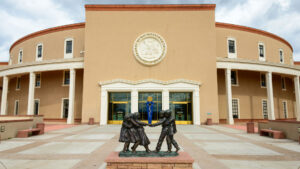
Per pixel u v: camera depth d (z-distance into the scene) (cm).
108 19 2198
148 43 2123
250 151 796
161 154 532
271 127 1240
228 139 1092
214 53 2128
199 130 1519
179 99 2070
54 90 2475
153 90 2023
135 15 2198
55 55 2578
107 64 2116
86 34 2170
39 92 2534
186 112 2052
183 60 2114
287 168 578
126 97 2072
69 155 720
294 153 768
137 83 2014
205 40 2150
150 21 2184
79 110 2342
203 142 993
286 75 2592
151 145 898
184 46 2139
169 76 2086
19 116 1465
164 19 2186
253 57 2608
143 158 506
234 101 2391
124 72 2100
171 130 554
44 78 2553
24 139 1083
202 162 633
